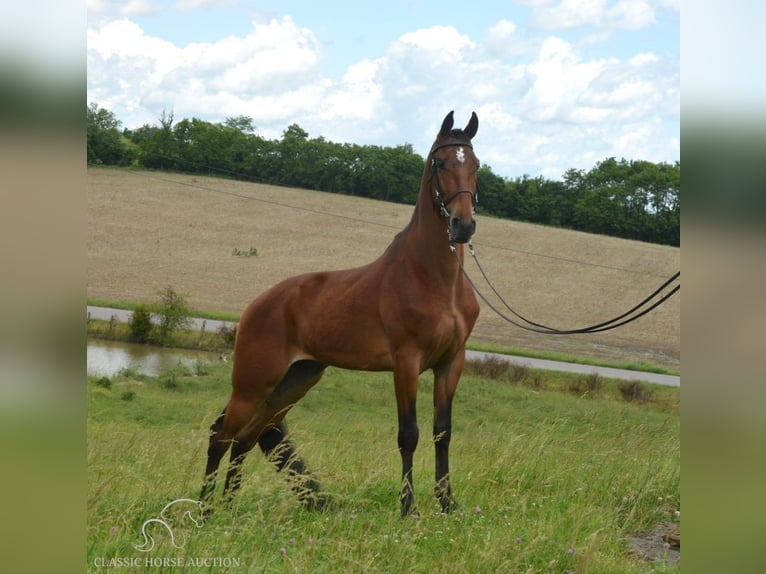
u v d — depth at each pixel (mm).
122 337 35250
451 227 5773
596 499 6180
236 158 96312
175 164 95188
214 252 60625
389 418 21531
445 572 4016
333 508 5648
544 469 6941
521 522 5168
